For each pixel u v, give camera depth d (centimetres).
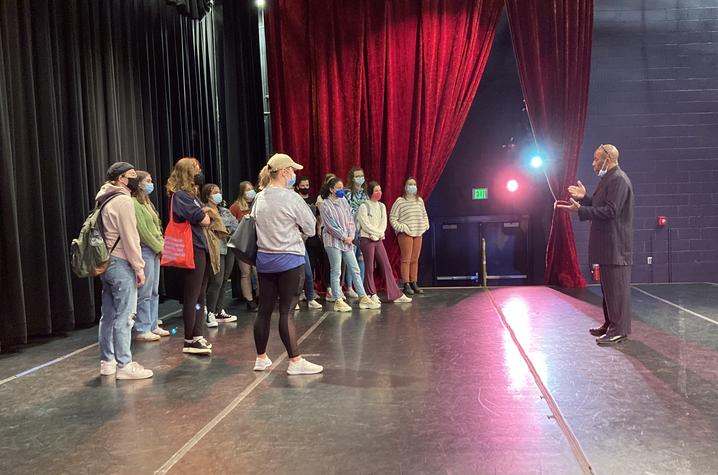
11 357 469
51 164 538
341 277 755
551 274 793
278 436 296
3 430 314
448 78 780
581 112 779
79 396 368
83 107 591
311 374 405
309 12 789
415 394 355
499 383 372
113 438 299
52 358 464
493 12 778
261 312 409
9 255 484
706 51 795
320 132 790
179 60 778
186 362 446
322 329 553
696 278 809
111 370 416
